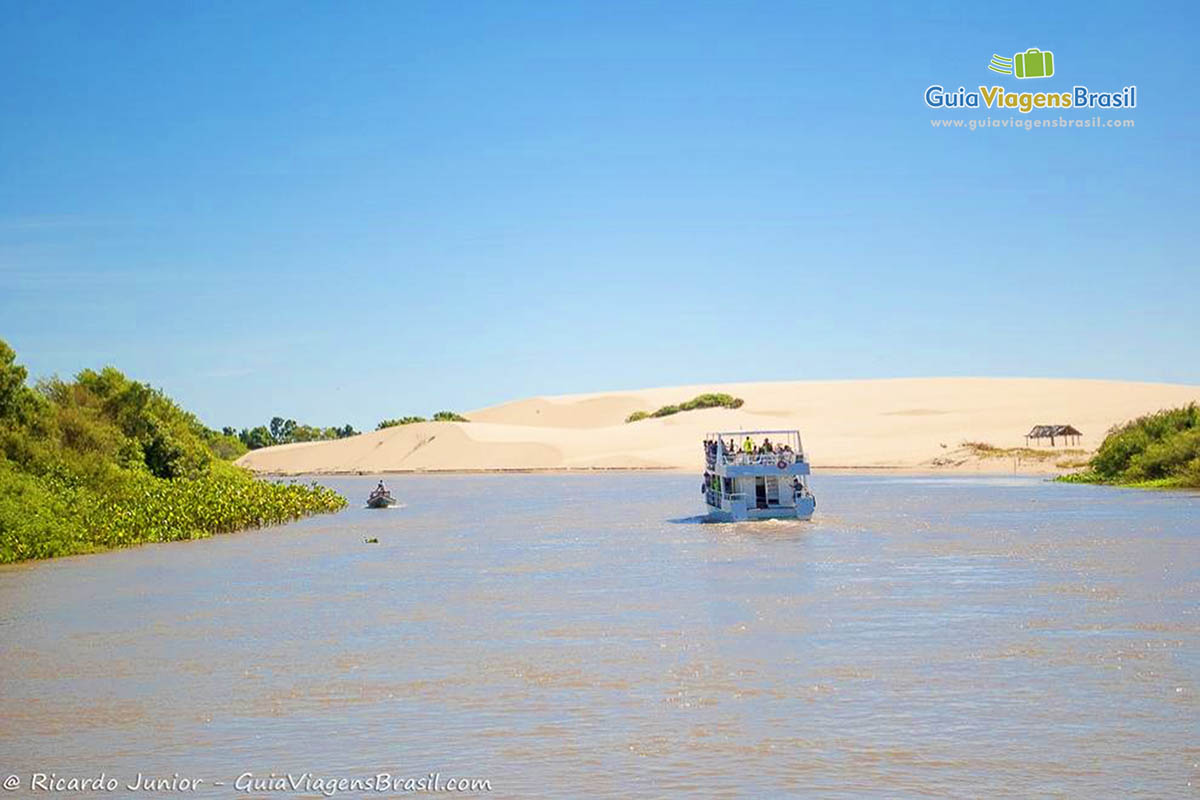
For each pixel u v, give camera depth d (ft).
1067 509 213.25
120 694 77.25
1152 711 68.74
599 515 240.12
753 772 59.00
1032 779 57.47
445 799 56.49
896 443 509.76
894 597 110.73
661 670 80.89
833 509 228.43
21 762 63.36
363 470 620.08
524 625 100.12
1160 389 634.84
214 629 100.89
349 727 68.49
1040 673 78.07
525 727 67.56
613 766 60.29
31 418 207.21
